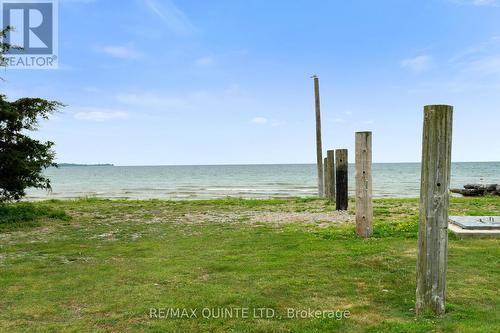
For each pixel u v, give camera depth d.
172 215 15.99
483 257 7.95
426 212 5.09
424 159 5.08
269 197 30.38
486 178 62.25
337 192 15.91
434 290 5.14
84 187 53.72
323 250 8.84
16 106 13.97
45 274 7.40
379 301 5.81
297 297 5.99
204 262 8.09
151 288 6.50
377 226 11.39
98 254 9.02
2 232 12.07
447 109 4.95
